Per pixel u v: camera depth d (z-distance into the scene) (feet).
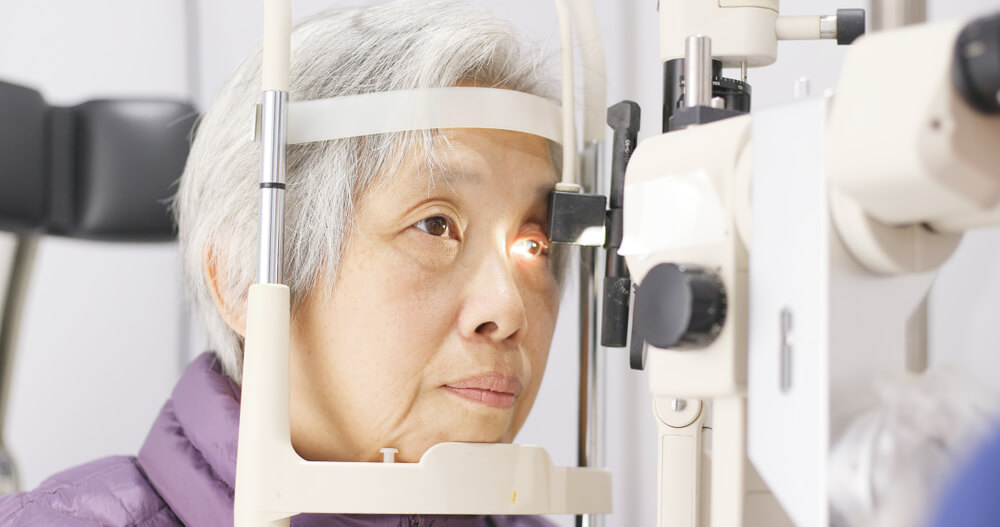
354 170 2.60
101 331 5.90
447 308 2.60
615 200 2.62
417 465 2.40
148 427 5.83
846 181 1.39
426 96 2.56
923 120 1.28
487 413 2.61
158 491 2.89
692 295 1.63
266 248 2.35
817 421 1.51
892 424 1.41
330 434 2.65
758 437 1.61
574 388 4.54
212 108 2.99
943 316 2.79
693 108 1.94
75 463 5.82
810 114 1.56
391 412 2.58
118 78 5.99
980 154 1.31
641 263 1.88
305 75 2.68
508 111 2.64
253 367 2.32
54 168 4.53
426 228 2.63
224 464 2.72
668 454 2.38
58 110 4.58
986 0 2.70
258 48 2.93
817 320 1.53
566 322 4.54
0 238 5.18
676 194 1.82
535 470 2.55
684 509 2.36
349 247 2.59
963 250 2.75
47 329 5.88
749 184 1.68
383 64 2.66
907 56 1.33
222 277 2.83
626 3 4.68
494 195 2.65
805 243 1.55
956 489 1.20
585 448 3.06
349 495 2.33
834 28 2.33
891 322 1.63
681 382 1.77
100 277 5.93
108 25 6.02
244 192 2.77
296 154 2.64
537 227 2.80
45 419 5.84
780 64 3.73
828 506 1.47
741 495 1.77
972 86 1.26
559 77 3.02
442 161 2.58
